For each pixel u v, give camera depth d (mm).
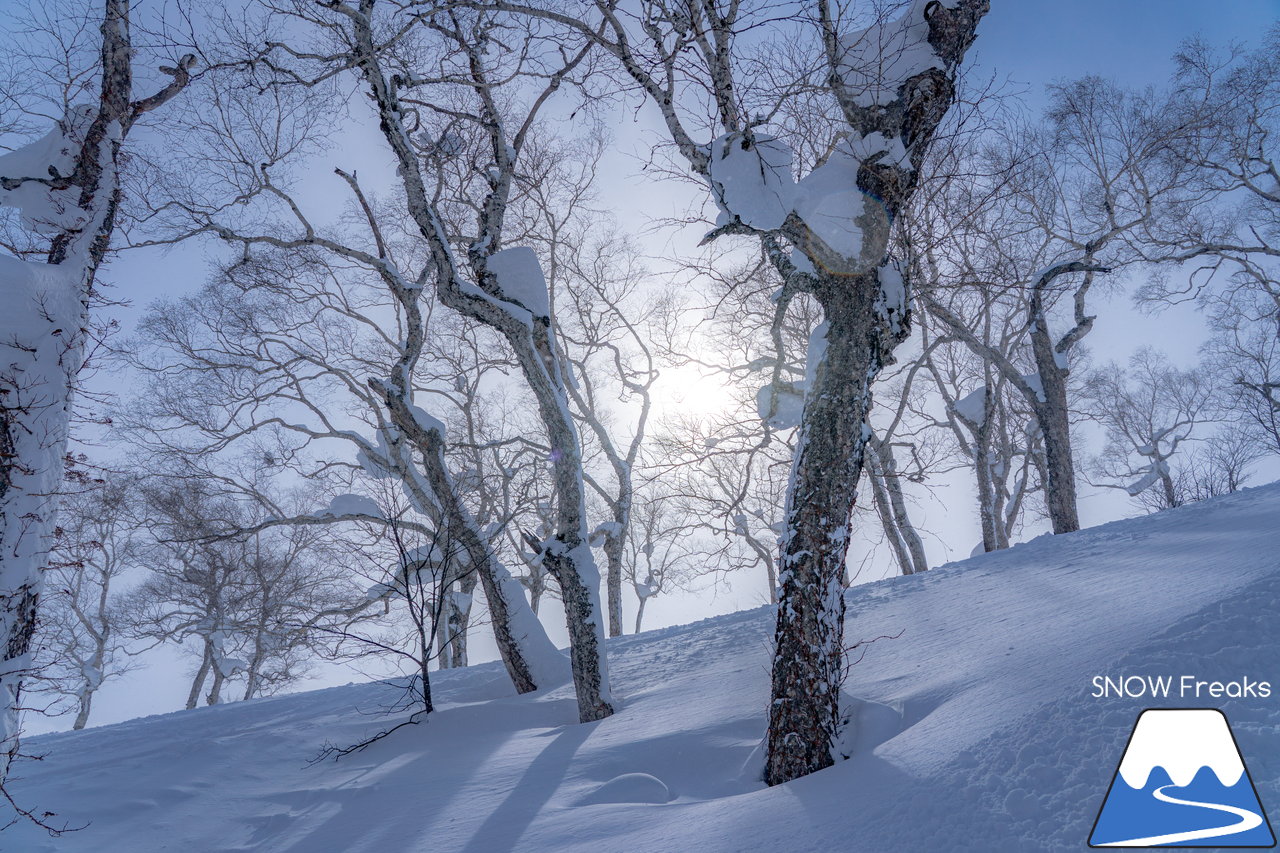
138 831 7629
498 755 9188
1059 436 18281
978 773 4430
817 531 6828
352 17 10406
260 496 18484
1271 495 10852
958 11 7676
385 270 13297
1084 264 16828
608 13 8516
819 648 6523
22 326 8531
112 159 9711
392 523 12258
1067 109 18922
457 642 19750
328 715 11977
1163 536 10328
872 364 7391
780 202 7367
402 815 7430
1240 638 4668
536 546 10922
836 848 4223
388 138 10961
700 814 5680
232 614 22031
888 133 7398
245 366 17188
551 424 11219
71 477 9039
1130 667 4836
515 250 11680
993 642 7707
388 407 12828
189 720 13172
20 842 7281
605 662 10578
